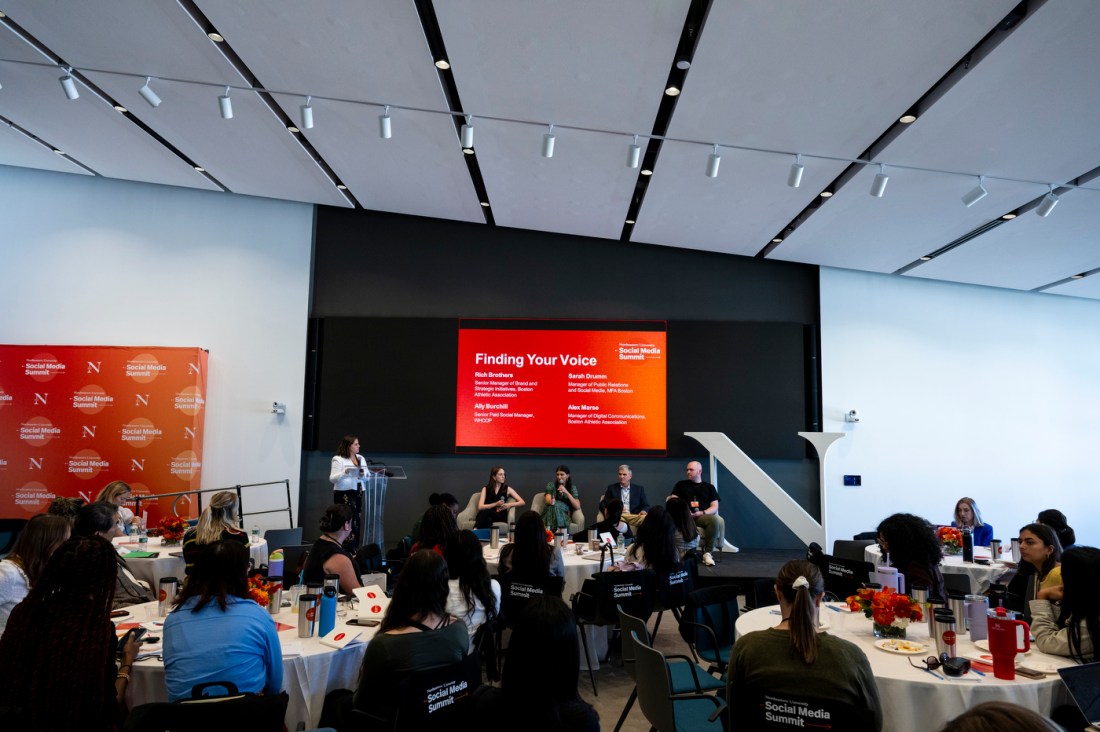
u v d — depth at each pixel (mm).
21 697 2131
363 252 8852
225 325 8617
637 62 4711
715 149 5703
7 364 8227
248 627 2457
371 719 2348
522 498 8453
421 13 4629
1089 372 8766
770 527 8484
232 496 4820
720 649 3719
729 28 4195
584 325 8555
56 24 5078
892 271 8438
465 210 8312
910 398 8539
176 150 7441
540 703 1713
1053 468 8555
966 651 2828
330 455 8562
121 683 2477
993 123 4840
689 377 8469
